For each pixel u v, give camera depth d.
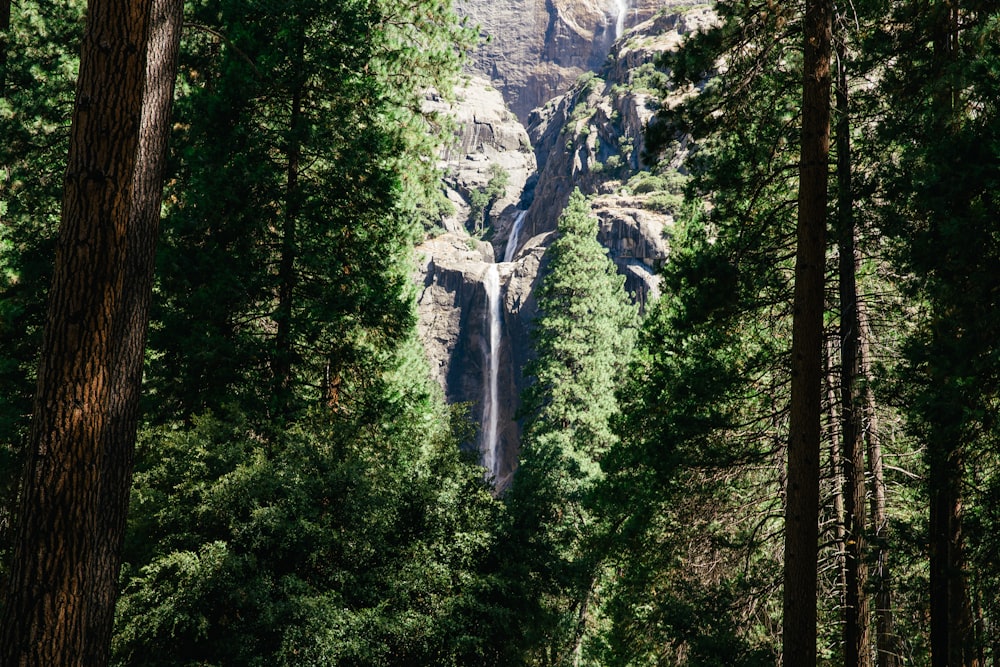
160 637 10.40
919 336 10.45
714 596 14.43
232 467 11.51
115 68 5.37
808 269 9.70
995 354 8.04
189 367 13.35
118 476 7.62
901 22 10.95
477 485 16.20
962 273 8.56
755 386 14.75
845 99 12.00
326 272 14.82
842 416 12.24
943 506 10.54
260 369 14.42
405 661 12.27
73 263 5.21
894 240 11.25
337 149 15.02
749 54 11.24
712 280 12.59
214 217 13.80
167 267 13.31
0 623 5.05
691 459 14.81
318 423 13.56
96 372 5.24
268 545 10.78
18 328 14.47
